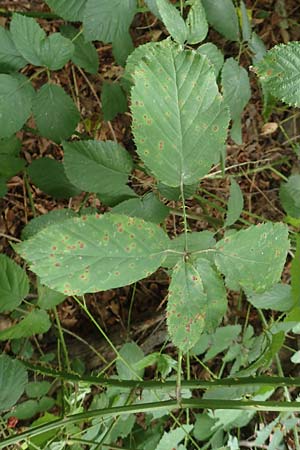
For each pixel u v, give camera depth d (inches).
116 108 31.5
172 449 30.0
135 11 27.4
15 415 30.1
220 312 22.9
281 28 50.6
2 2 39.8
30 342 39.4
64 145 26.3
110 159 26.6
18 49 26.5
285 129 50.6
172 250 20.9
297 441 32.9
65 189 29.4
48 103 27.1
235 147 48.4
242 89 29.5
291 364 45.4
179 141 21.3
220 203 46.5
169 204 42.2
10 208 40.5
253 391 30.5
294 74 23.6
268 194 49.7
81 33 30.6
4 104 26.4
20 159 29.9
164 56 21.0
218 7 28.9
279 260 21.7
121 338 42.6
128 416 31.9
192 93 21.1
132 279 20.4
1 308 26.7
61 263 20.0
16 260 39.9
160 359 32.0
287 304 30.3
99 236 20.2
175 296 21.2
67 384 32.1
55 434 27.0
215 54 28.2
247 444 35.1
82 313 42.7
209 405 22.7
